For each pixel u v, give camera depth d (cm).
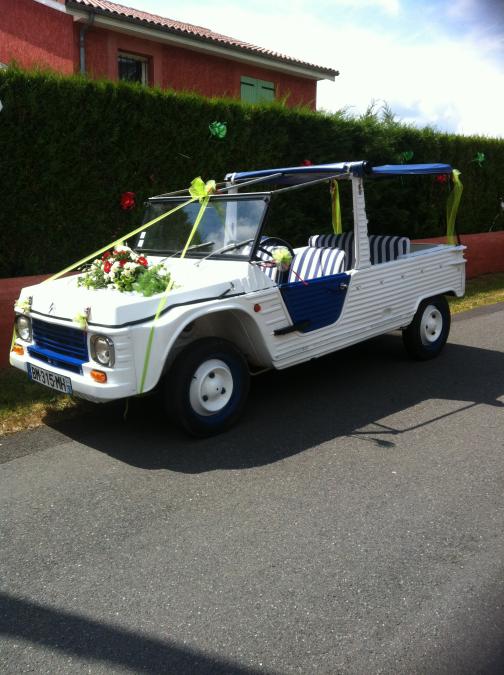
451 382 579
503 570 289
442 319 660
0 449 440
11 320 613
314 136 910
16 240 667
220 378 451
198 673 232
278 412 506
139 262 446
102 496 369
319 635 250
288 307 482
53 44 1123
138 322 399
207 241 503
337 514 342
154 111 734
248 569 294
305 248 613
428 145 1128
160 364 404
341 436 454
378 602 269
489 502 353
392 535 320
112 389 394
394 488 371
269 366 484
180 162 769
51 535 328
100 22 1162
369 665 233
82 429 474
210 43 1335
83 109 682
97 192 709
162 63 1313
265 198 476
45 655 243
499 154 1327
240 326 468
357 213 538
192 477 390
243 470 399
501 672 229
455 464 404
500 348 700
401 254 630
